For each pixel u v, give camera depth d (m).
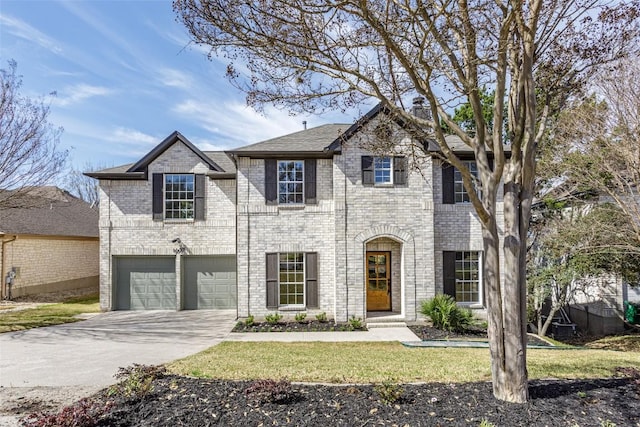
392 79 6.37
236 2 5.15
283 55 6.05
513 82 5.87
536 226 15.97
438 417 4.86
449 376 6.86
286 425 4.68
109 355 9.18
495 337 5.53
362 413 4.98
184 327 13.16
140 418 4.88
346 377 6.82
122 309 16.80
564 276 14.22
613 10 5.71
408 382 6.45
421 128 7.39
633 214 11.93
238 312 14.16
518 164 5.64
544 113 6.27
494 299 5.57
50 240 22.31
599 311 15.96
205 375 6.96
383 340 11.07
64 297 21.28
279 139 15.53
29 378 7.31
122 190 16.89
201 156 16.80
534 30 5.40
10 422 5.20
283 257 14.48
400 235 13.75
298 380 6.63
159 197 16.83
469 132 15.87
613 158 11.82
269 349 9.66
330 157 14.52
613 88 10.67
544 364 7.88
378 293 15.16
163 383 6.13
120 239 16.75
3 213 20.44
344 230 13.73
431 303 12.89
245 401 5.34
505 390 5.39
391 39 5.41
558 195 15.63
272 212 14.39
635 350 12.73
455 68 5.79
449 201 14.32
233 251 16.80
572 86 6.43
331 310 14.20
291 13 5.39
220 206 16.95
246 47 5.80
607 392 5.68
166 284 16.92
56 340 11.09
